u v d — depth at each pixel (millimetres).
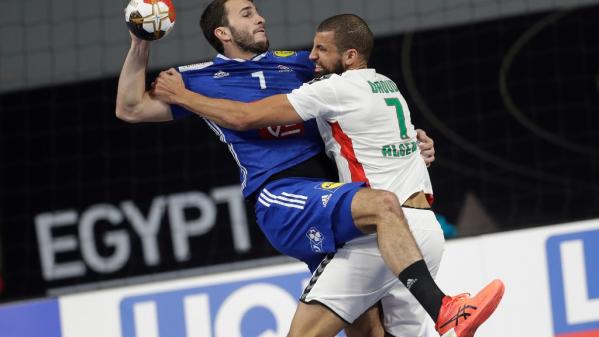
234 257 23875
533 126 23656
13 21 26281
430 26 24703
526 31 24344
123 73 14125
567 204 23156
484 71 24141
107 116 25109
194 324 18203
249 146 14133
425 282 12562
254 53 14656
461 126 23812
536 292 17812
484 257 17844
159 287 18344
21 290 24359
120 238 24375
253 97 14289
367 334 14750
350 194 13195
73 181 24828
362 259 13641
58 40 26062
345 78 13648
